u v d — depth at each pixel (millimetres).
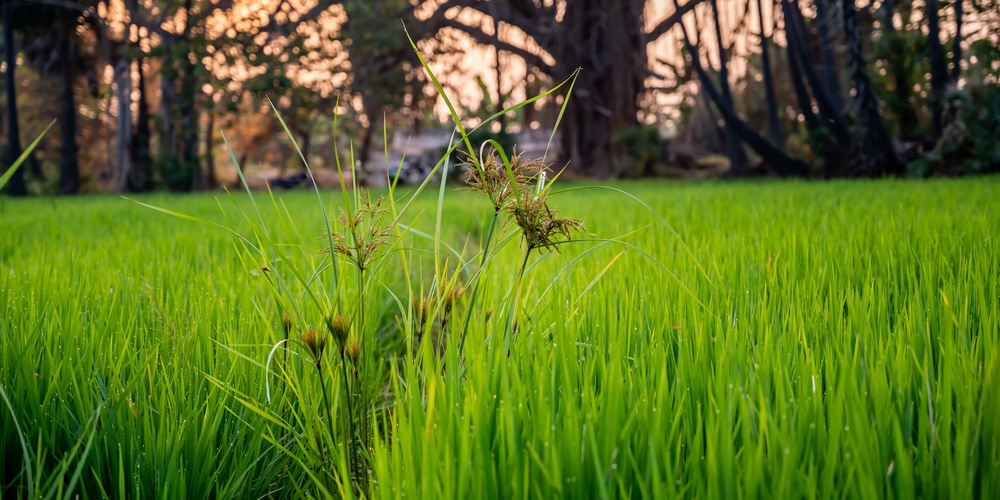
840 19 13773
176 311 1633
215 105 20938
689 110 23719
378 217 1255
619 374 1108
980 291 1443
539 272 2137
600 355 1334
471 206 6648
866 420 1005
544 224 1278
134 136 20922
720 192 7551
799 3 14508
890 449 1083
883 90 14875
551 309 1570
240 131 25859
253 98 21141
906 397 1178
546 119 21625
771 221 3535
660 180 17797
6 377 1360
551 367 1254
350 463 1235
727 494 957
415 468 1055
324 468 1255
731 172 18109
